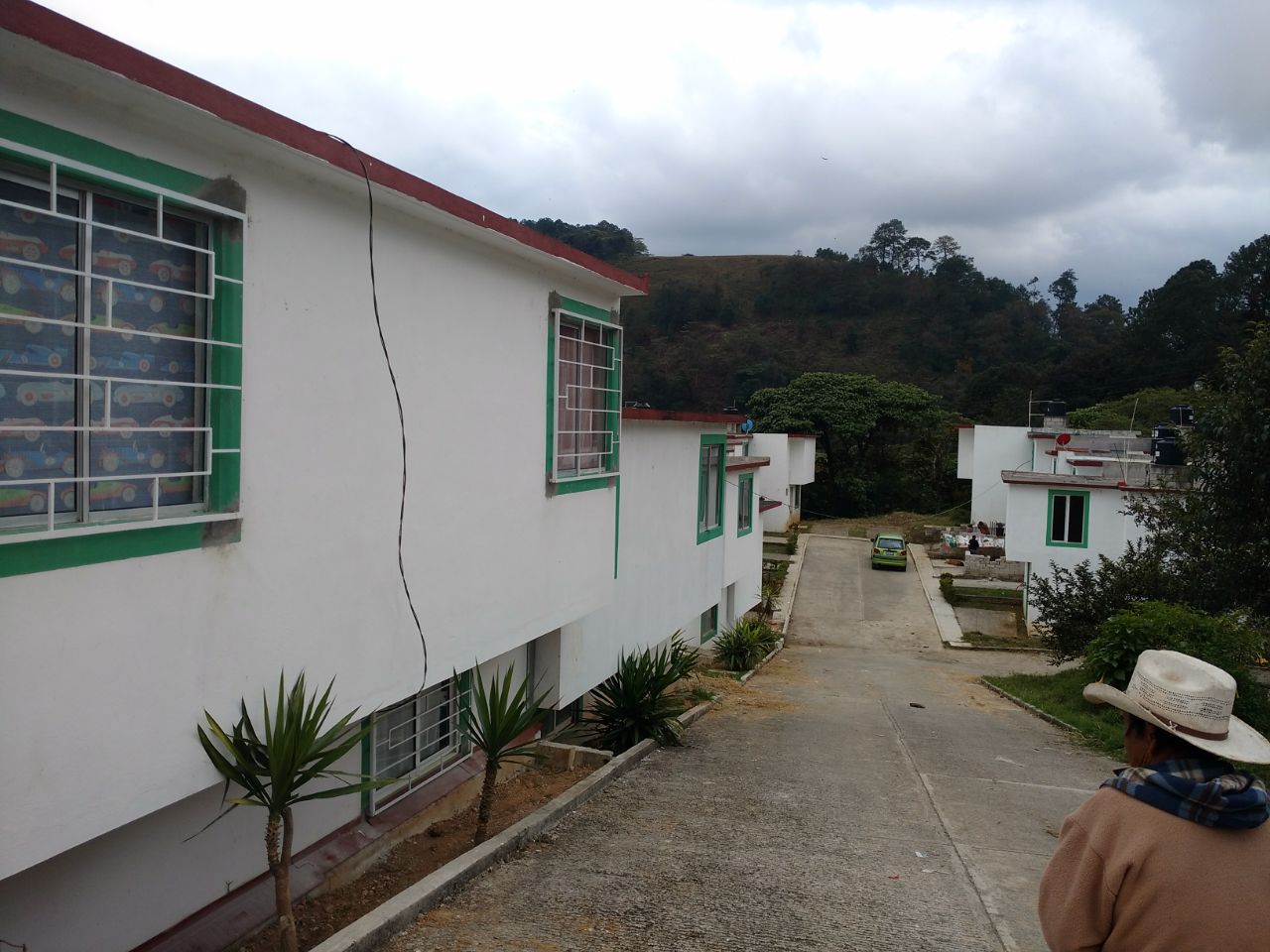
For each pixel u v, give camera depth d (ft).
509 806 26.45
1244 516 45.34
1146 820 7.38
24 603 11.53
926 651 78.54
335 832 21.90
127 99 12.45
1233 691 7.63
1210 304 202.90
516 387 24.18
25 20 10.57
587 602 29.50
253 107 13.88
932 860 22.16
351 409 17.65
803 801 27.20
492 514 23.22
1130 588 54.08
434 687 25.82
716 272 382.22
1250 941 6.87
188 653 13.98
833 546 128.06
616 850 21.16
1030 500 80.23
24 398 12.28
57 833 11.98
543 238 23.57
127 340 13.51
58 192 12.46
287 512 16.03
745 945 16.14
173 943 16.83
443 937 15.65
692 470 49.24
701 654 64.49
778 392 170.71
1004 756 38.01
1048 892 7.93
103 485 13.24
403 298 19.12
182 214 14.02
